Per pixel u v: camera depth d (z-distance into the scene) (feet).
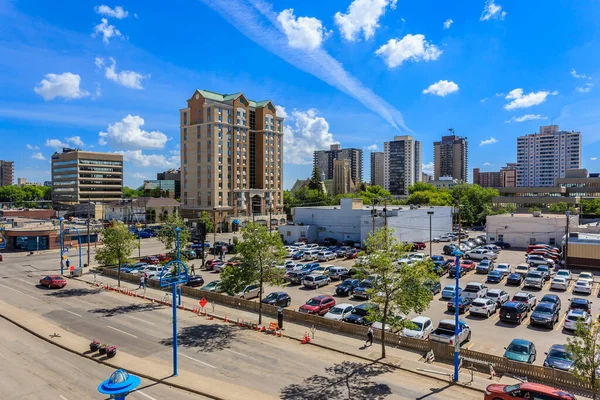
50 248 258.37
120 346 90.02
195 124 385.50
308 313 112.06
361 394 67.72
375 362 82.07
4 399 65.98
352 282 141.59
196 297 137.28
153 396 67.46
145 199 407.85
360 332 98.22
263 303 120.67
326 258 205.36
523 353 79.77
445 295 133.59
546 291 145.28
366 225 252.01
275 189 434.30
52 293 142.31
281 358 83.66
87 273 180.75
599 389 65.46
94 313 116.37
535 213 268.21
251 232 107.04
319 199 495.82
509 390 59.88
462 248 226.38
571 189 542.98
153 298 134.41
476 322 110.01
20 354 85.81
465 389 70.08
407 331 95.25
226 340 94.43
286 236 277.64
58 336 95.91
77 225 305.32
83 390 69.46
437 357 85.25
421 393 68.28
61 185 631.56
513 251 242.17
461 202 404.57
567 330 102.78
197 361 81.71
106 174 629.92
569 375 69.97
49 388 70.18
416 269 80.74
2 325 105.70
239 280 105.81
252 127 420.36
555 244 249.96
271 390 68.95
